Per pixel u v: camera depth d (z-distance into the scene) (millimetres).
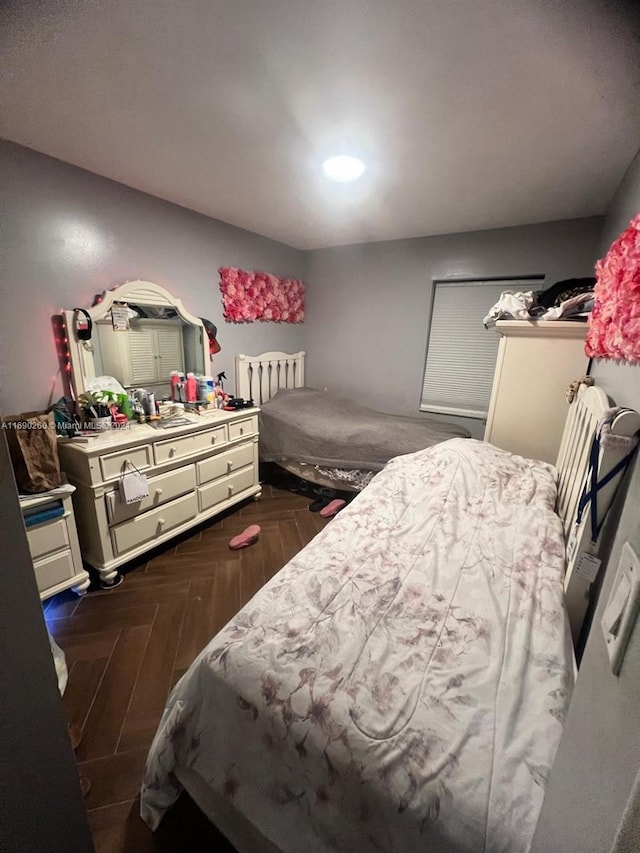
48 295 1865
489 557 1227
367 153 1644
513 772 631
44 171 1758
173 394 2555
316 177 1915
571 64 1053
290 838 746
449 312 3084
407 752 667
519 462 1846
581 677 487
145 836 985
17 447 1617
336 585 1088
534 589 1077
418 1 856
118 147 1645
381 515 1522
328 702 750
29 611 479
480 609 1006
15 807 492
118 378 2221
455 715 727
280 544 2332
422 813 606
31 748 505
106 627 1651
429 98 1238
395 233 2953
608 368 1386
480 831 569
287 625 938
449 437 2586
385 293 3299
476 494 1615
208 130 1479
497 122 1373
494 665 835
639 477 414
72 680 1405
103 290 2094
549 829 472
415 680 799
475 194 2088
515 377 1990
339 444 2734
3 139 1607
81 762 1141
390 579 1122
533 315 1992
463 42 980
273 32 966
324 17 910
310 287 3709
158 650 1542
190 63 1094
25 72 1137
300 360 3799
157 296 2340
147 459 2008
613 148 1523
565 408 1909
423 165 1741
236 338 3080
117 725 1249
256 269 3141
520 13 876
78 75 1151
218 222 2727
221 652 878
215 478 2479
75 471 1821
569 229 2486
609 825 299
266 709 771
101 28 956
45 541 1680
